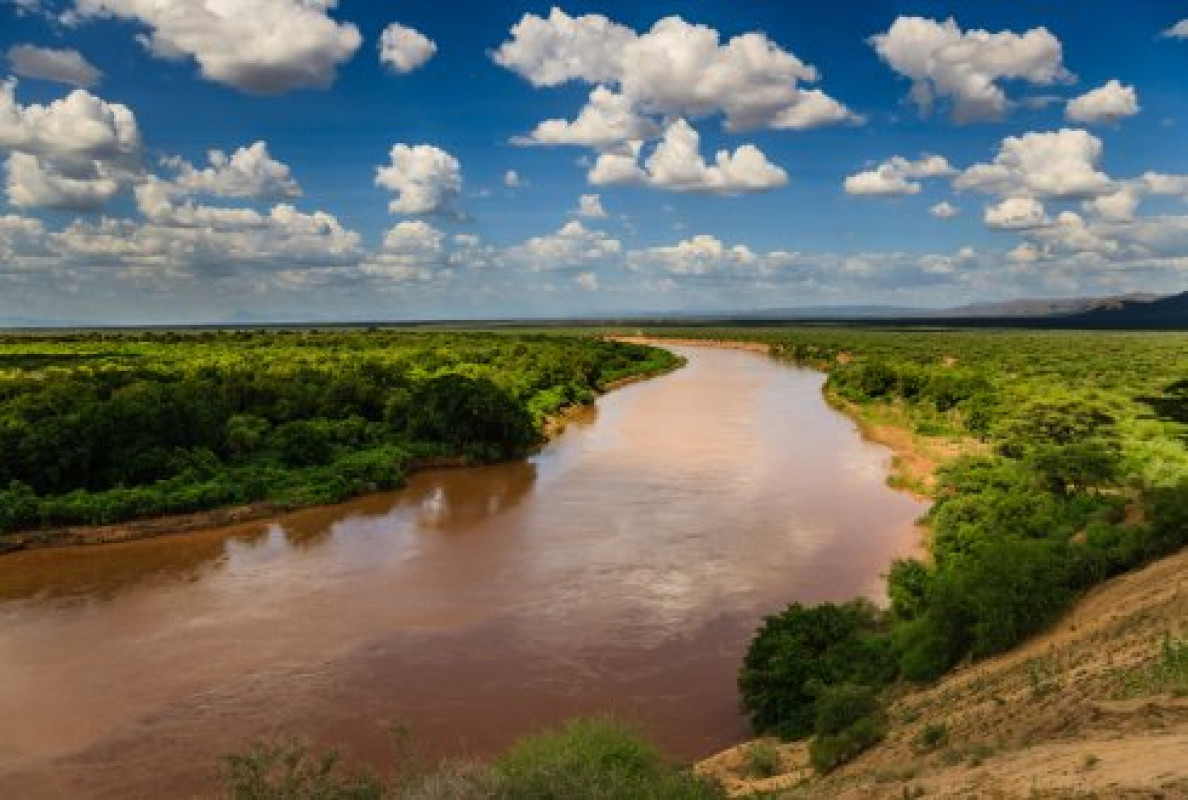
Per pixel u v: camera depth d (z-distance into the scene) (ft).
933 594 97.91
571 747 64.13
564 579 140.36
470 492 204.23
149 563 152.05
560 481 213.87
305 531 172.24
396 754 87.56
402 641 116.16
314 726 93.86
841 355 580.71
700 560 148.97
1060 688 63.87
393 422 248.52
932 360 495.41
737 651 111.96
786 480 209.77
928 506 180.86
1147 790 37.42
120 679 105.50
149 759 87.45
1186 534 91.35
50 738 91.86
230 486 184.55
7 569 148.87
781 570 142.92
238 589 137.90
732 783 73.41
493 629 120.06
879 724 73.51
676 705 98.07
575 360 411.95
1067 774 43.98
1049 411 213.05
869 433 279.08
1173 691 53.42
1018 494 138.31
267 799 52.16
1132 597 80.89
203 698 100.48
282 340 542.98
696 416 323.57
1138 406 254.27
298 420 243.81
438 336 630.74
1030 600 87.30
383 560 152.25
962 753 57.82
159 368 309.22
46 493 175.73
